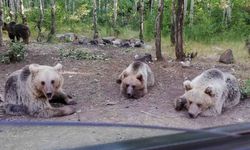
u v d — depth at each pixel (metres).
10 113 6.76
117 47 15.20
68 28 22.75
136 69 8.04
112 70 10.29
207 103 6.71
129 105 7.23
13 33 15.62
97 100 7.61
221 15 23.22
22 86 6.73
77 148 1.15
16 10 23.28
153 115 6.62
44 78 6.52
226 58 12.09
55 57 12.12
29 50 13.34
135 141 1.17
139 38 18.12
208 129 1.24
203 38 18.17
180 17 11.62
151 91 8.30
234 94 7.43
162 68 10.57
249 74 10.45
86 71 10.12
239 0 23.17
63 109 6.68
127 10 27.14
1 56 11.53
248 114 7.05
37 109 6.62
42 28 21.31
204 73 7.23
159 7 11.50
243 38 18.58
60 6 26.19
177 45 11.83
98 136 3.96
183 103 6.97
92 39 16.42
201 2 24.56
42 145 4.27
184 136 1.17
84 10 26.52
